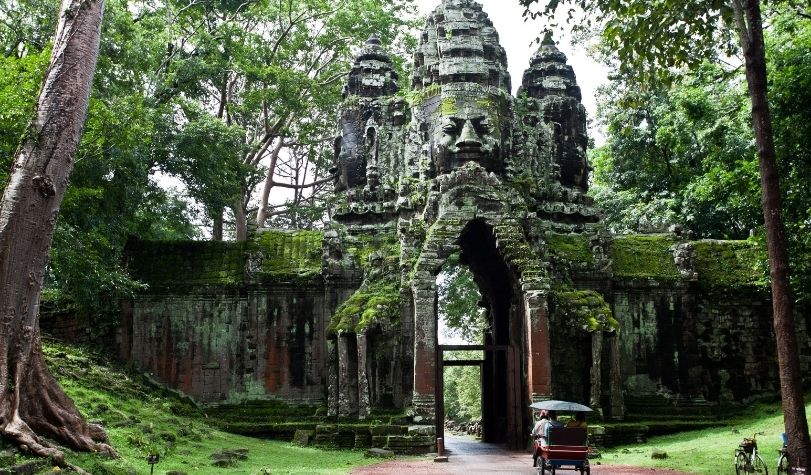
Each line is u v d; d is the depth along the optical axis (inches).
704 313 1068.5
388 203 1063.0
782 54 874.8
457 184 944.3
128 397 846.5
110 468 520.4
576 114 1131.3
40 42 950.4
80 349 969.5
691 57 704.4
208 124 1146.7
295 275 1027.3
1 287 509.4
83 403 725.3
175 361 1010.1
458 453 885.2
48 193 535.2
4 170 727.1
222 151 1182.3
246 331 1021.2
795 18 931.3
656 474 628.7
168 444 679.7
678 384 1015.0
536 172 1077.8
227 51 1298.0
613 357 951.0
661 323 1033.5
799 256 875.4
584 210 1091.3
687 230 1140.5
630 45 683.4
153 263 1053.2
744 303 1075.9
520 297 933.8
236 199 1347.2
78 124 558.9
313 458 771.4
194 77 1237.1
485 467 726.5
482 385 1109.1
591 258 1026.1
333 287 1015.0
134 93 1057.5
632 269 1057.5
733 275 1083.9
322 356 1009.5
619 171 1546.5
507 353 936.9
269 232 1096.2
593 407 919.0
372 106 1112.2
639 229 1160.8
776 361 1061.1
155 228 1409.9
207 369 1010.7
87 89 566.9
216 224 1445.6
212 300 1031.0
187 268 1052.5
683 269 1048.8
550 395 885.2
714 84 1079.6
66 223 872.3
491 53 1071.0
